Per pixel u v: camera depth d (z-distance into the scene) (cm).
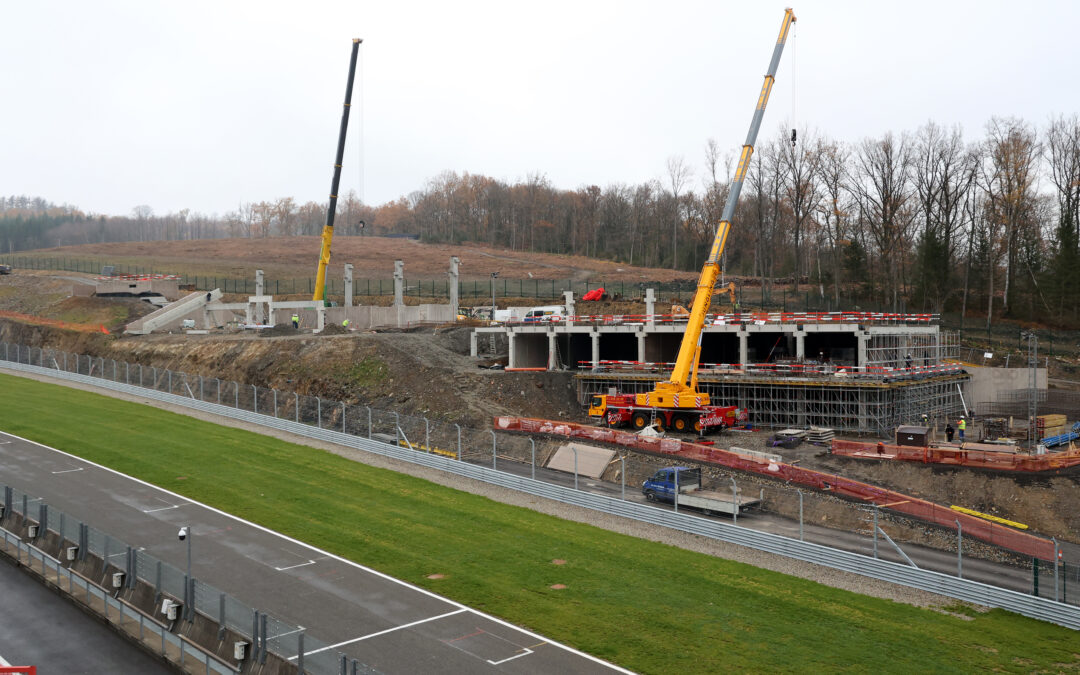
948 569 2866
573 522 3403
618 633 2305
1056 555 2445
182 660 2130
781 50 4869
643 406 5222
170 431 4884
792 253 11881
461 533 3206
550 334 6606
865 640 2272
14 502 3036
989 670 2100
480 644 2219
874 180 9381
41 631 2358
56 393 5959
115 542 2492
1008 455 3894
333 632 2273
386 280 12656
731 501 3425
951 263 8956
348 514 3425
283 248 16675
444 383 5941
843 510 3447
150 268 14075
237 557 2867
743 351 5844
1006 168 8412
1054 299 7938
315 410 5494
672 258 14675
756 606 2512
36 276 11338
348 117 8150
